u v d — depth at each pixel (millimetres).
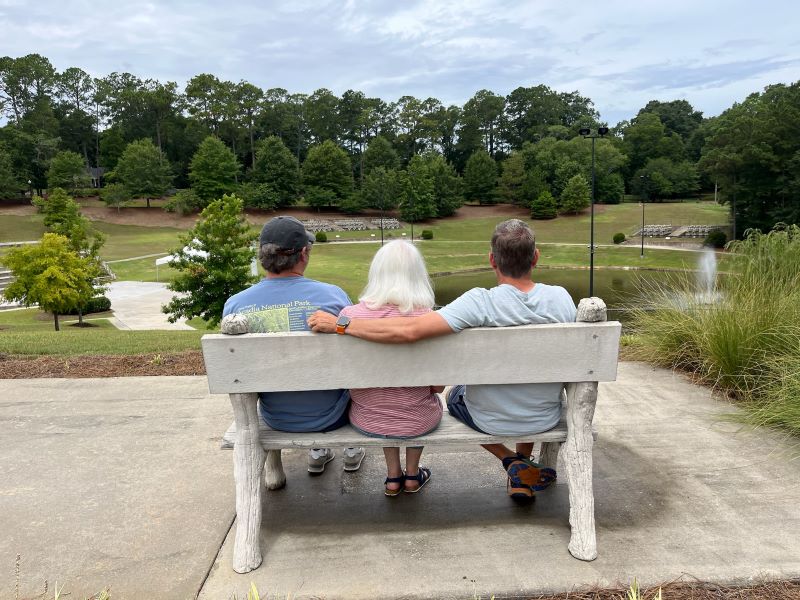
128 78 123500
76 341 7781
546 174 106375
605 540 2350
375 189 97438
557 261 57375
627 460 3162
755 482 2865
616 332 2102
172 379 4863
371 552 2289
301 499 2783
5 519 2639
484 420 2320
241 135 114250
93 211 88250
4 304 30547
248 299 2432
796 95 64438
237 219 18594
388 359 2104
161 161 97875
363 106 127875
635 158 127375
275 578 2133
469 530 2449
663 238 72625
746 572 2102
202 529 2525
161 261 25844
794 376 3551
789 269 4766
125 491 2908
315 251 62344
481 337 2094
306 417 2377
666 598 1967
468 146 130000
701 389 4402
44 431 3748
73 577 2184
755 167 62000
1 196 87500
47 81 112562
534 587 2035
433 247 68000
